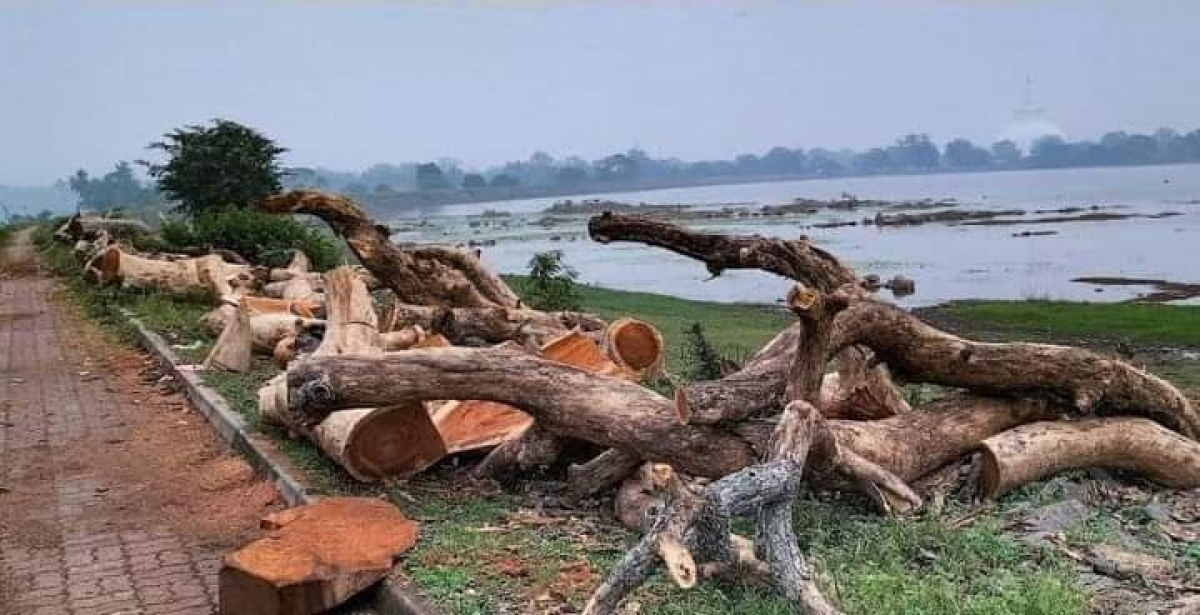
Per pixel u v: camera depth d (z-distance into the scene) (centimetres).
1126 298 2330
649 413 599
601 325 1050
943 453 635
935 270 3117
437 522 596
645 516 505
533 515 610
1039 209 6762
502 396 629
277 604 491
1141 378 675
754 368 643
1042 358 649
